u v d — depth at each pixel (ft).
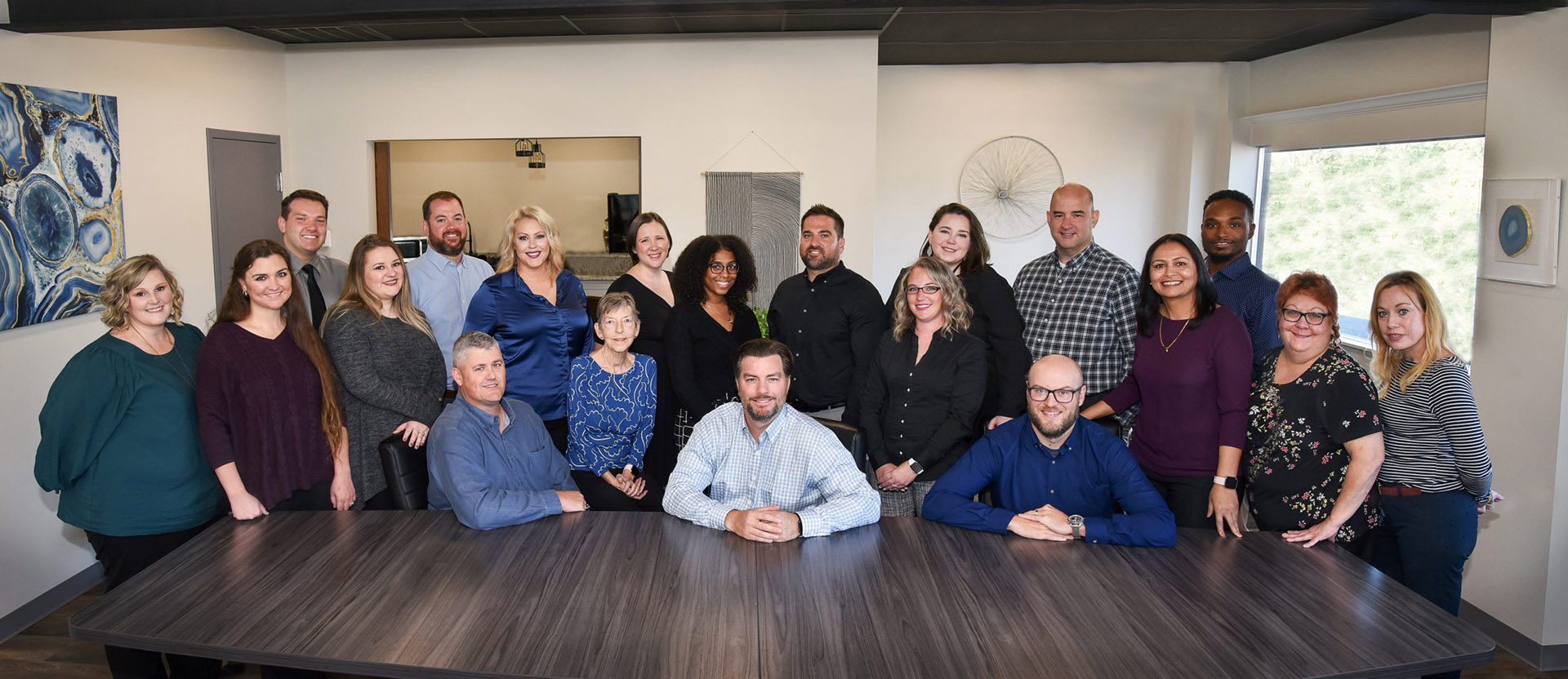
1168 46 19.11
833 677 5.65
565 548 7.76
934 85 22.09
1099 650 6.01
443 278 12.86
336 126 19.38
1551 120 10.55
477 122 19.26
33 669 10.70
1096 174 22.08
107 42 13.60
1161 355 9.57
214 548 7.80
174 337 9.53
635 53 18.97
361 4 11.25
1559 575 10.78
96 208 13.12
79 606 12.39
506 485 8.91
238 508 8.63
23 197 11.68
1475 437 8.66
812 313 11.73
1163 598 6.81
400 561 7.47
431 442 8.73
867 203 19.02
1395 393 9.18
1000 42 18.95
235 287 9.20
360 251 10.09
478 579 7.10
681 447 11.68
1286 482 8.62
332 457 9.84
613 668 5.75
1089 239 11.39
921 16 16.51
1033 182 22.18
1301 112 18.88
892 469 10.14
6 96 11.42
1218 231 12.05
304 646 6.04
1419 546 9.02
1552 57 10.52
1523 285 11.01
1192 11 15.43
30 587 11.87
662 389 11.24
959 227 11.09
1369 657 5.95
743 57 18.85
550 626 6.31
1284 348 8.89
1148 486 8.31
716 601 6.72
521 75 19.11
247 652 6.03
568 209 27.94
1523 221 10.89
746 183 19.11
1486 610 11.73
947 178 22.35
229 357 8.93
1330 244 18.60
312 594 6.85
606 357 10.46
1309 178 19.36
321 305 13.10
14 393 11.64
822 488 8.71
